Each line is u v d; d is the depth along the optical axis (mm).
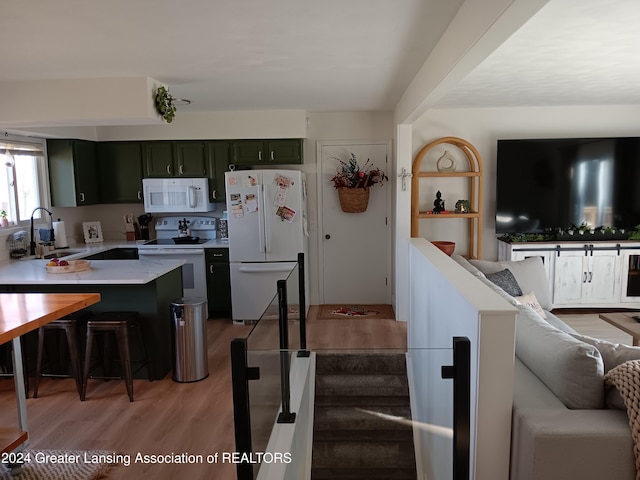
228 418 3383
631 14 2588
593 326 5316
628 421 1817
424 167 5953
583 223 5812
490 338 1874
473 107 5785
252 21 2490
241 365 1716
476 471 1956
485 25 2008
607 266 5598
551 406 1930
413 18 2508
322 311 5957
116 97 3723
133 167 5848
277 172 5465
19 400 2814
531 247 5582
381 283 6211
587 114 5797
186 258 5652
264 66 3467
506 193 5801
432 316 3104
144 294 4008
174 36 2705
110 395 3777
